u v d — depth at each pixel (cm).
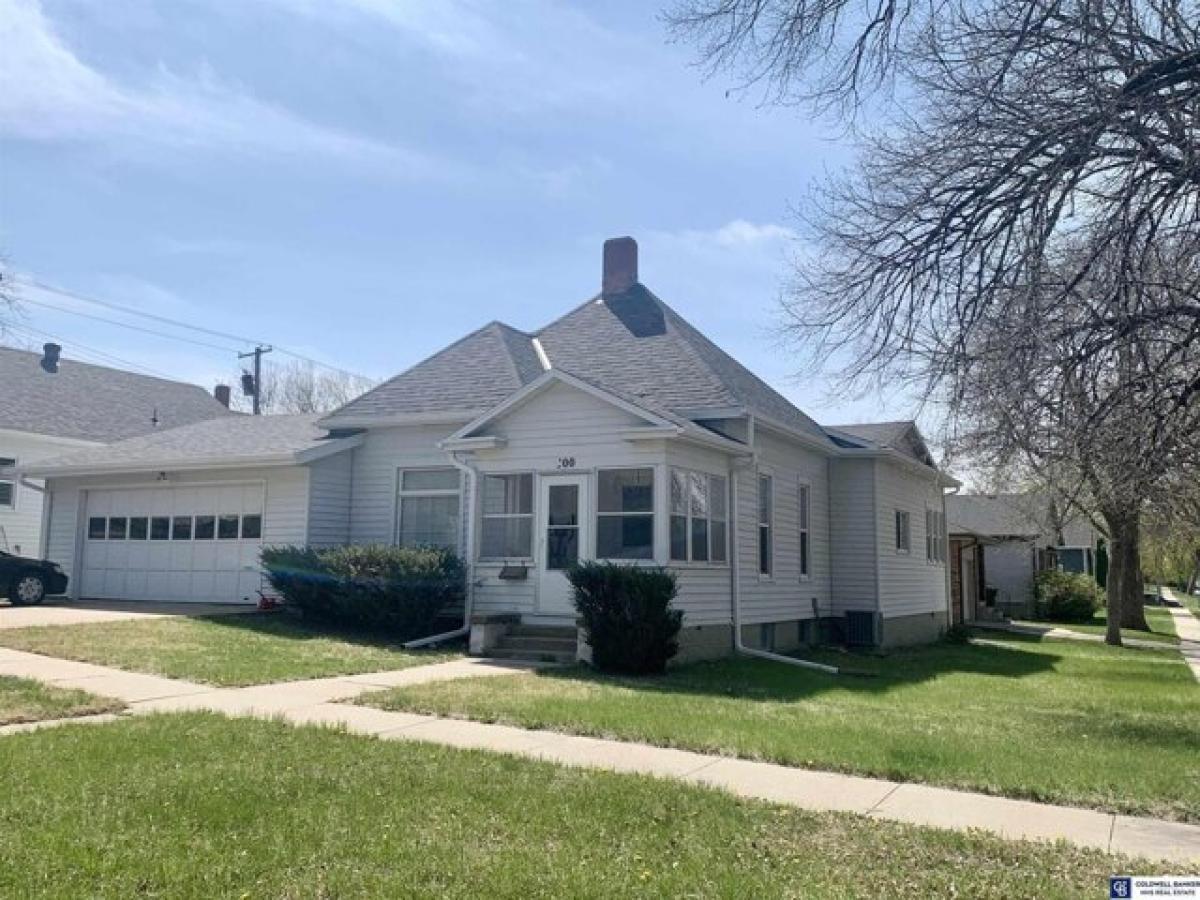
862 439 2228
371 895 480
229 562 2019
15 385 3022
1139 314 816
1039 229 856
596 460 1573
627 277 2209
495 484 1677
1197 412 849
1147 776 804
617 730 926
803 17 867
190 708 980
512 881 502
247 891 479
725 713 1043
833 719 1044
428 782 698
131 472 2123
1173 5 781
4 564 1970
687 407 1727
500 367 1948
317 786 673
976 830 636
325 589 1705
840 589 2203
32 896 459
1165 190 828
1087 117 810
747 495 1806
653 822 623
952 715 1144
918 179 943
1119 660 2167
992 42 850
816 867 548
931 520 2725
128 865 503
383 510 1936
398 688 1150
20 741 779
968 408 905
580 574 1423
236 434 2203
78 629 1526
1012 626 3322
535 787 697
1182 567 5447
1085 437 841
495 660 1473
